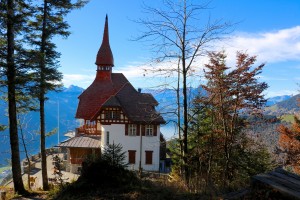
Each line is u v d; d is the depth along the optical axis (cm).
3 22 1570
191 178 1553
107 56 4800
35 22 1895
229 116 2094
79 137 4056
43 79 1733
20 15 1598
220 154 2061
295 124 3222
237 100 2012
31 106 1847
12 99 1662
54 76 1861
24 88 1667
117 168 1145
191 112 1702
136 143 3794
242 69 1952
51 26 1945
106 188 1050
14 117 1673
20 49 1633
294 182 548
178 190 1048
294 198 481
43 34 1903
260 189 543
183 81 1498
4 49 1608
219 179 1841
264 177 561
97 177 1095
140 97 4022
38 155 4066
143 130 3794
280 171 620
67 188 1102
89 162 1150
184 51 1463
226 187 1083
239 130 2170
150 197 947
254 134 2178
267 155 2394
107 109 3809
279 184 526
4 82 1575
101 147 3788
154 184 1129
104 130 3784
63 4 1909
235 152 2097
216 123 2200
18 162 1692
